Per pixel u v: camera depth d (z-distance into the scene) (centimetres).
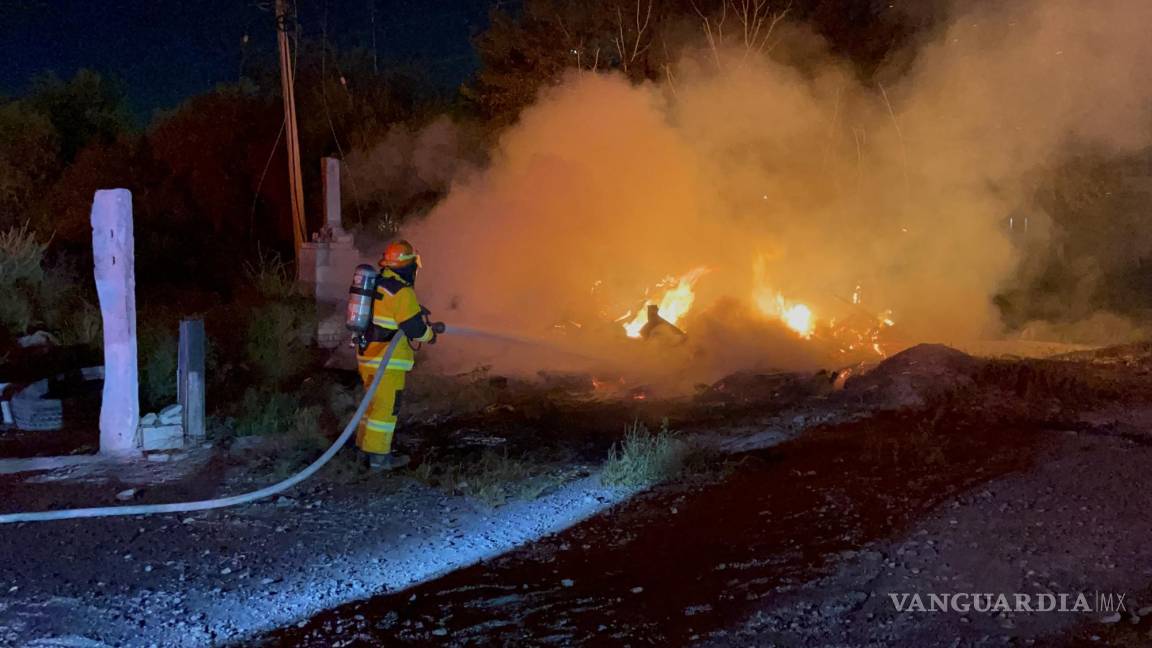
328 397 967
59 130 2462
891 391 912
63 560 571
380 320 744
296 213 1631
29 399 880
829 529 579
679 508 652
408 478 735
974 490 627
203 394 819
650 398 1023
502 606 504
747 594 494
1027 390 899
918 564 512
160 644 469
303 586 539
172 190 2141
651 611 484
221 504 659
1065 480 635
